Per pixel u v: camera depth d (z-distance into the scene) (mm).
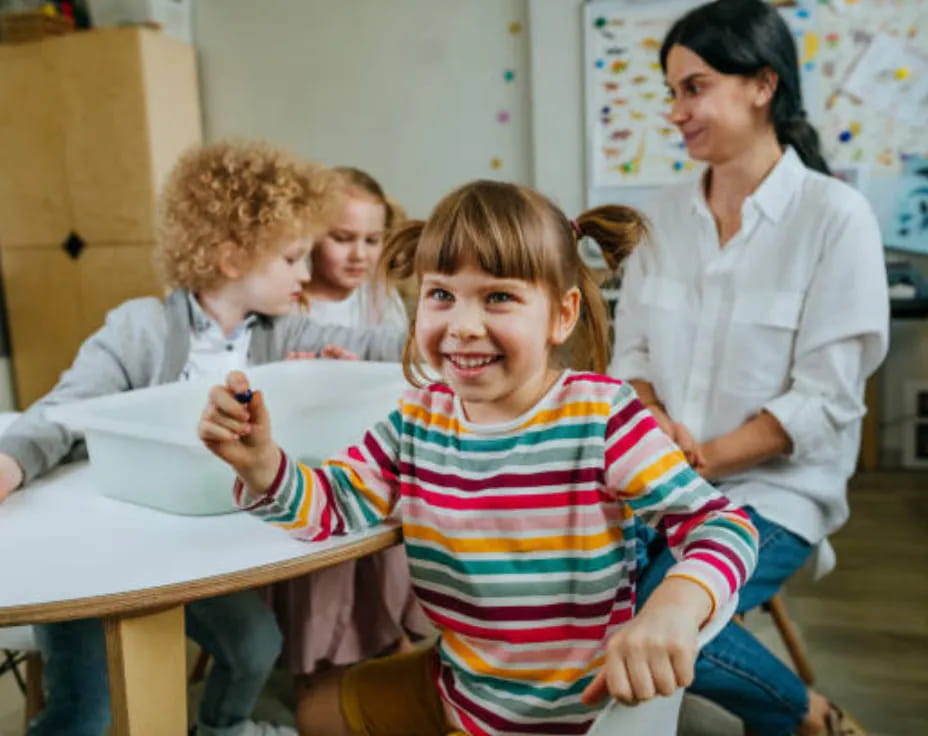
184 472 898
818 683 1718
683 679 628
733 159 1421
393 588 1551
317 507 838
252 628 1232
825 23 2967
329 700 1030
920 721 1573
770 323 1373
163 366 1290
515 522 835
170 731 826
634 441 812
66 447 1084
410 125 3539
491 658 871
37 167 3504
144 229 3402
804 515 1321
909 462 3172
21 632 1188
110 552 820
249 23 3668
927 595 2107
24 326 3662
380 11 3494
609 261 972
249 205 1344
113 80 3340
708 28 1364
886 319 1322
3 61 3457
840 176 3049
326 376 1341
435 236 809
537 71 3219
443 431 885
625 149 3182
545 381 876
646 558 1180
